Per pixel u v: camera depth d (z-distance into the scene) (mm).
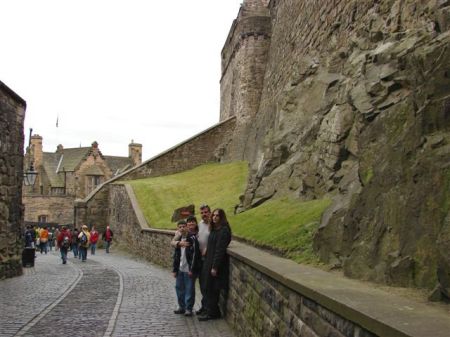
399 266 5145
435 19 7480
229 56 39500
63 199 69562
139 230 27250
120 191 34125
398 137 6195
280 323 5758
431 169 5137
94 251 31062
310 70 15523
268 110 24984
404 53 8172
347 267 6113
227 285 9484
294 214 10562
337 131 10656
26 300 11422
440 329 3068
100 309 10453
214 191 28062
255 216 12359
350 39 13297
